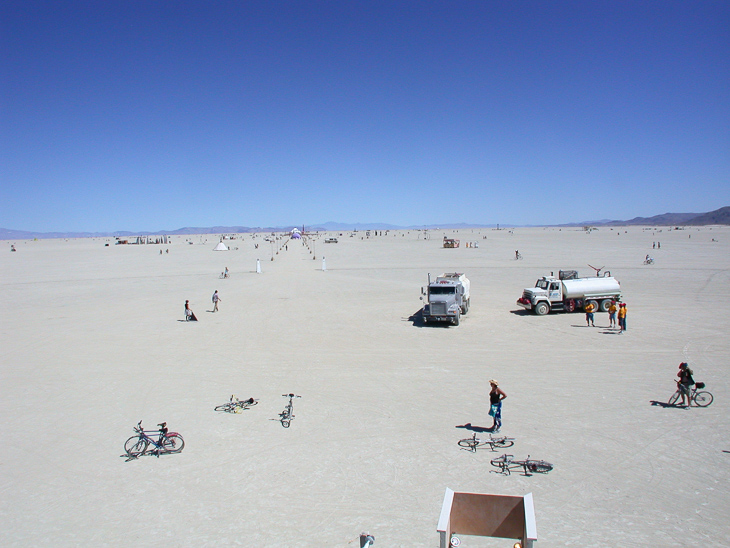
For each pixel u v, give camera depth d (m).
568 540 8.88
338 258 87.56
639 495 10.41
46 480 11.67
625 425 14.08
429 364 21.09
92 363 22.17
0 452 13.23
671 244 107.75
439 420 14.78
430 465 11.94
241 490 10.99
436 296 29.66
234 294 44.50
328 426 14.50
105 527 9.69
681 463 11.79
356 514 9.94
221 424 14.84
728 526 9.27
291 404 15.30
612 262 67.50
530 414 15.07
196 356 23.19
